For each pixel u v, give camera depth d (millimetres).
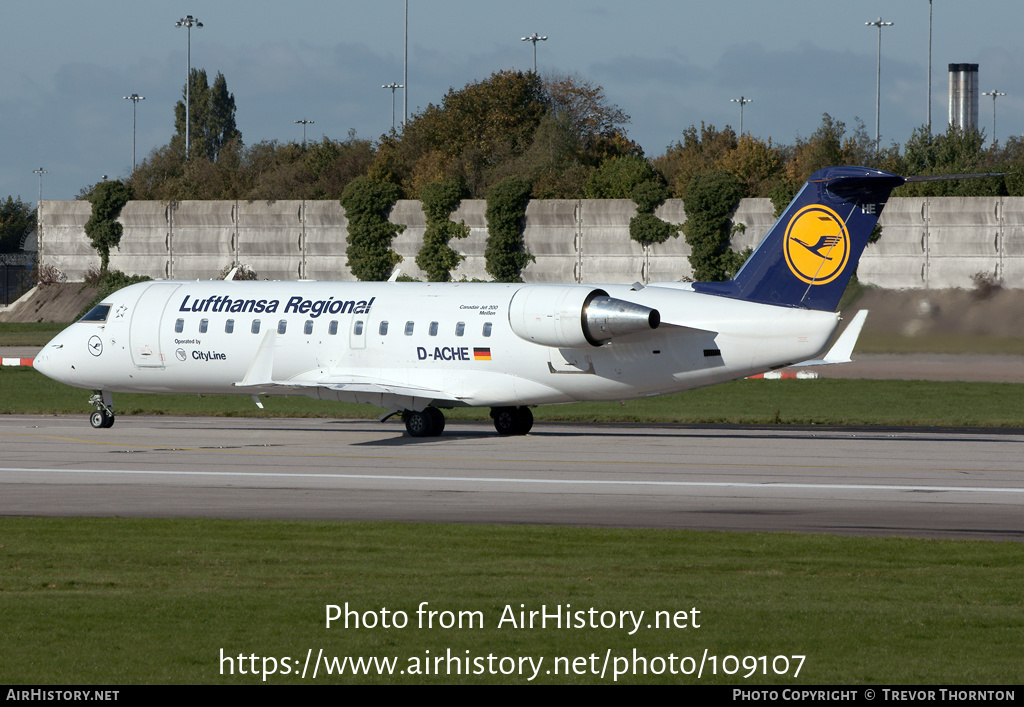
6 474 85750
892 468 88312
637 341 105688
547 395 109875
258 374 116312
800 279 103562
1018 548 56594
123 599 45969
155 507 70812
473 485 79875
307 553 55344
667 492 76562
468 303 111625
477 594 46719
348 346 114438
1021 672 36812
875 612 44000
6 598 46156
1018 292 167750
